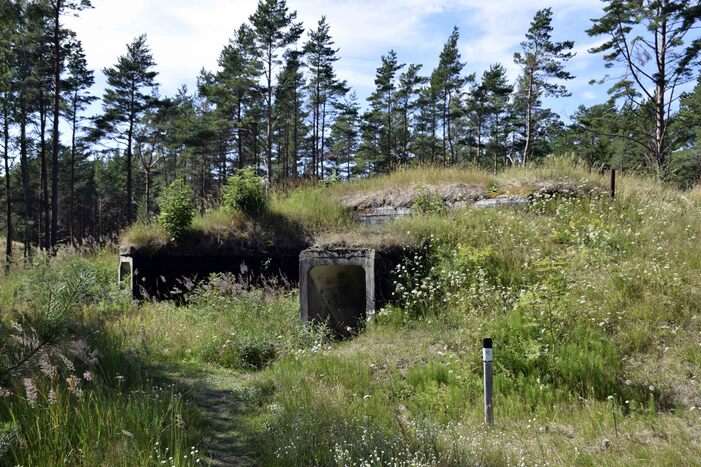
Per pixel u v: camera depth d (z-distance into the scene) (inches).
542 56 1493.6
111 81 1664.6
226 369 327.9
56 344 191.3
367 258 395.5
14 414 187.0
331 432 206.4
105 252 733.9
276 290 490.6
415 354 309.6
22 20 1186.0
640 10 1081.4
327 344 354.0
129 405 206.8
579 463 186.7
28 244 1315.2
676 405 229.0
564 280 338.6
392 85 1882.4
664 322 294.5
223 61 1621.6
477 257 393.4
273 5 1418.6
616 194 480.4
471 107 1807.3
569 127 1670.8
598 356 262.7
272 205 596.4
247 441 214.8
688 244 381.7
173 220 545.3
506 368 275.7
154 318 420.2
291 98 1660.9
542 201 471.8
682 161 1270.9
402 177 608.7
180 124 1947.6
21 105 1376.7
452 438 203.5
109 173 2491.4
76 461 171.0
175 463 169.0
